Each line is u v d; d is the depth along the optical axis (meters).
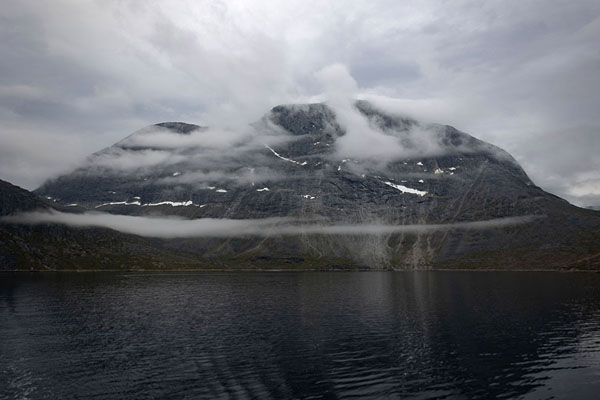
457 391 66.56
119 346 94.25
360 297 194.75
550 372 76.12
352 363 81.12
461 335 105.38
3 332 109.56
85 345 95.31
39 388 67.56
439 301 174.88
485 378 72.62
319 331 111.12
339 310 150.12
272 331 111.19
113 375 73.69
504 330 111.12
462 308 152.12
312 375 73.88
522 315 135.00
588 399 63.59
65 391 66.25
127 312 144.75
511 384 69.88
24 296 188.62
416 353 88.50
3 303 165.00
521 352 89.38
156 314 140.62
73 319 129.38
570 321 123.81
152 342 98.25
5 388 67.56
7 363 81.00
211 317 134.75
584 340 99.50
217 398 63.06
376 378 72.38
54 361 82.19
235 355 86.56
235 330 112.69
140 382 70.19
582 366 79.44
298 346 94.38
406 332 109.19
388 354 87.50
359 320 127.56
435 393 65.69
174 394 64.81
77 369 77.19
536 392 66.38
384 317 132.75
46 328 114.94
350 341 99.25
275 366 79.06
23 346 94.31
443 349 91.75
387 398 63.62
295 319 130.25
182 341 99.38
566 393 65.94
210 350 90.69
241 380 71.19
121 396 64.12
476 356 86.12
